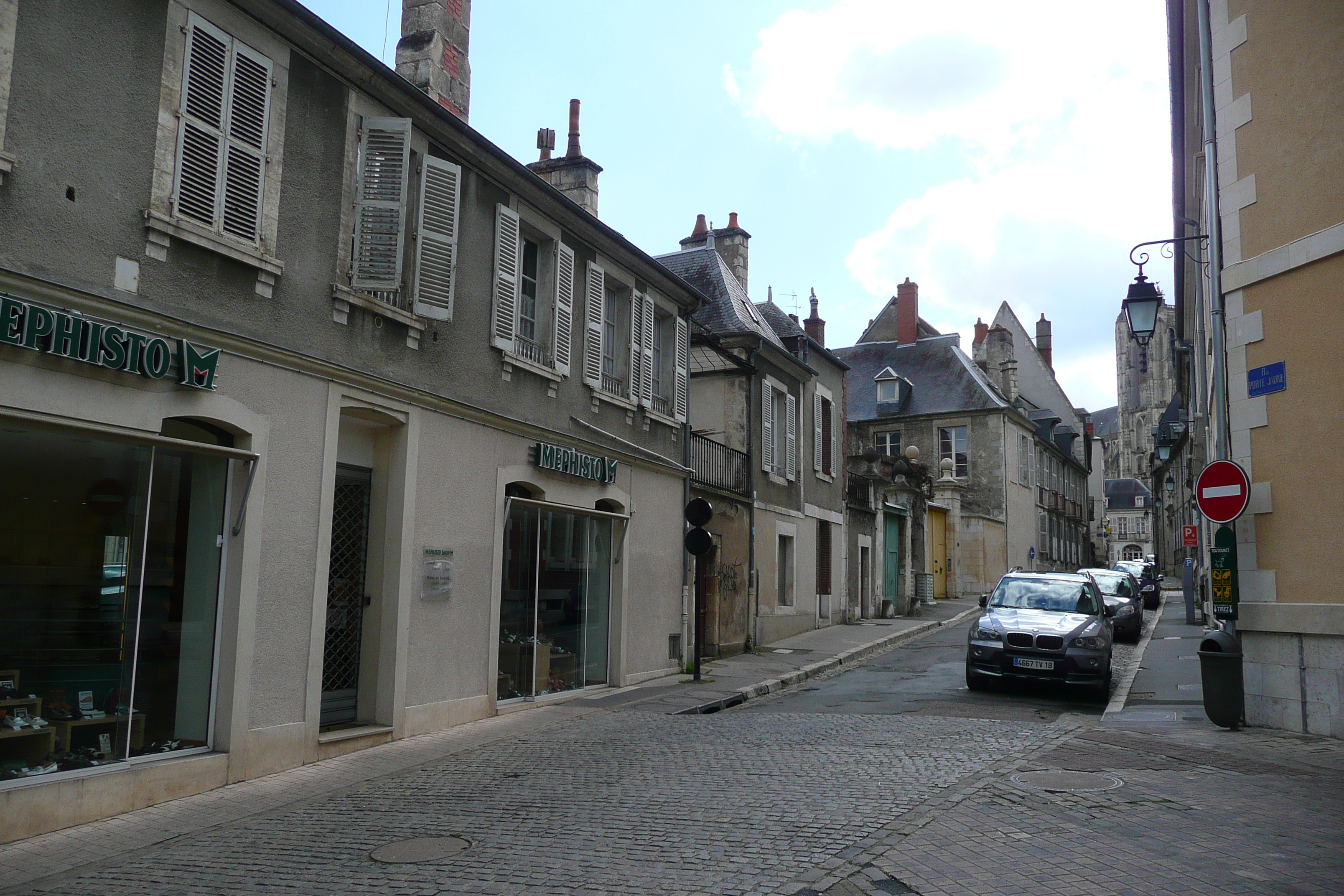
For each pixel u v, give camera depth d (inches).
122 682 285.7
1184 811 259.1
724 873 211.3
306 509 343.3
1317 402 376.2
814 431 944.3
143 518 293.0
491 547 448.5
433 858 229.3
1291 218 388.5
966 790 283.6
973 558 1630.2
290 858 233.9
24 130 255.1
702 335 704.4
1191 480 1258.6
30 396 255.4
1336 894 195.6
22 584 261.3
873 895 197.0
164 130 292.5
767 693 578.6
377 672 389.4
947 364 1834.4
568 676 522.6
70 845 247.6
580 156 698.8
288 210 338.3
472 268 437.1
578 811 271.1
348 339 364.2
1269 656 392.2
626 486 577.0
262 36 328.8
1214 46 428.1
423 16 481.1
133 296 281.6
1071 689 546.9
